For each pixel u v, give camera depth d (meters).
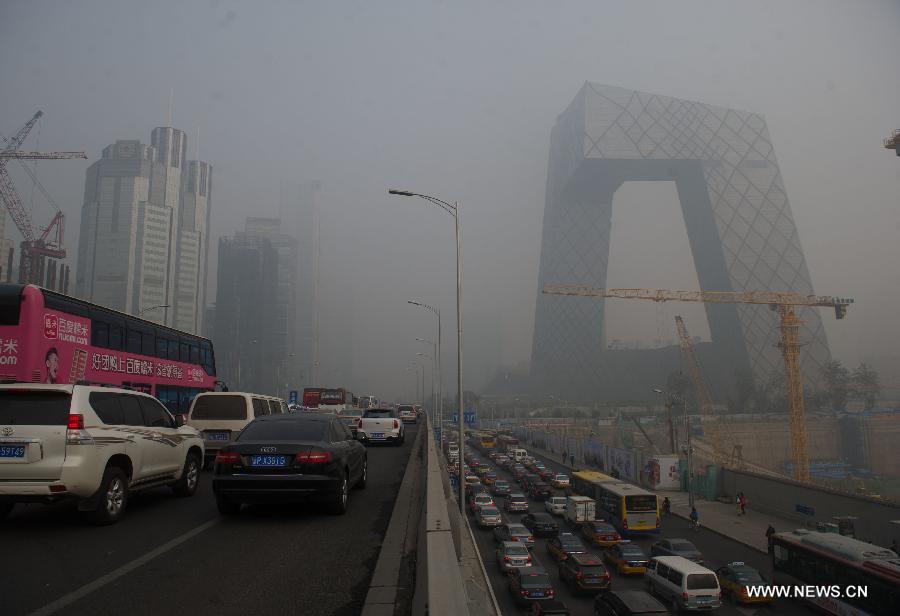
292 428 8.71
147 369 19.58
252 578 5.39
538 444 102.69
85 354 16.16
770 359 181.00
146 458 8.50
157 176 184.12
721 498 49.75
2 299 14.26
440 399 48.62
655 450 90.69
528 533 31.34
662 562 21.62
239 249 176.25
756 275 196.38
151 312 178.00
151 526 7.62
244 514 8.55
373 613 4.33
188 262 197.88
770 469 91.50
